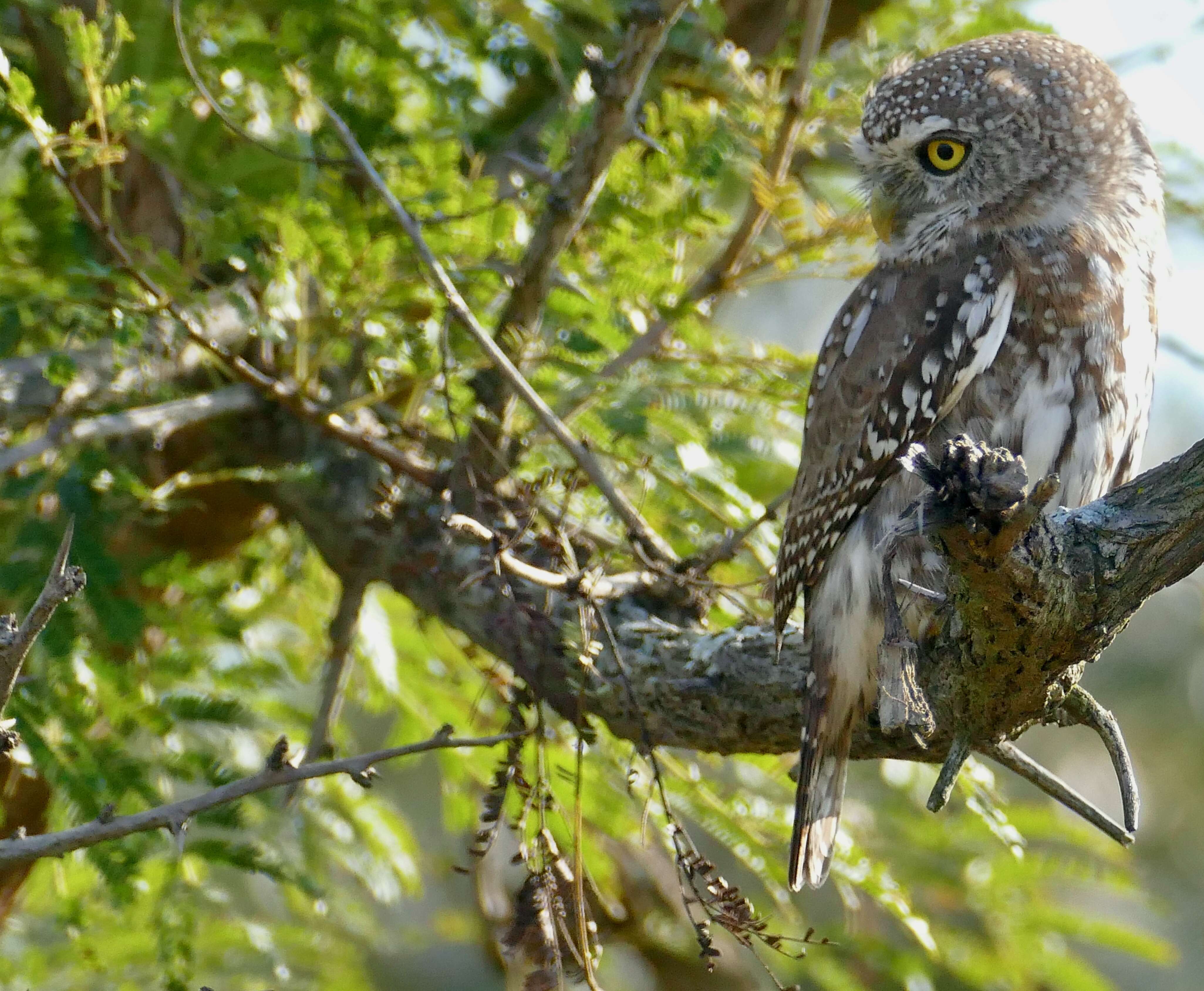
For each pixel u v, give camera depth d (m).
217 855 6.79
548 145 7.55
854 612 6.70
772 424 8.02
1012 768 5.72
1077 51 7.43
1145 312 7.01
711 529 7.63
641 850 7.09
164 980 6.85
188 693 6.90
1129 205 7.21
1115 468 7.27
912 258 7.24
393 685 7.44
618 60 6.36
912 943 8.86
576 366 7.12
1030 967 7.90
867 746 6.79
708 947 5.48
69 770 6.25
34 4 6.64
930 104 7.21
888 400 6.91
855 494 6.91
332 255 6.65
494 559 5.94
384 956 11.31
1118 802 13.95
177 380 7.39
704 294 7.23
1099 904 12.17
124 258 6.15
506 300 7.38
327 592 8.72
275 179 6.43
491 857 7.84
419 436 7.40
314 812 7.78
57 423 6.48
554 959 5.35
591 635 6.32
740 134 7.22
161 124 6.37
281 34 6.88
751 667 6.58
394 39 7.05
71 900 7.19
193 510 7.96
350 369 7.43
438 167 6.83
